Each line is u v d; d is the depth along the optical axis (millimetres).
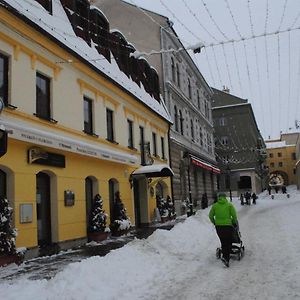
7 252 9641
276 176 114500
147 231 18312
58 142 12102
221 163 59969
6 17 10977
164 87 28250
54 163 12680
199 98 40312
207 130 43656
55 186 12883
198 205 34156
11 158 10852
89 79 15688
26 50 11867
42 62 12734
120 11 30250
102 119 16688
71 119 14148
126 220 16766
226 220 9445
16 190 10938
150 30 29344
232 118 60750
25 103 11609
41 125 12281
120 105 18703
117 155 16484
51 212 12805
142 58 24094
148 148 21406
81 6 17250
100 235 14609
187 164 26672
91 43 17172
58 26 14250
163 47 28781
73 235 13508
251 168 58719
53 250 12297
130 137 20219
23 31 11695
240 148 59781
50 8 14367
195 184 34750
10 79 11141
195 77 38938
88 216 15320
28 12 12156
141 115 21641
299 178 69875
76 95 14680
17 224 10852
